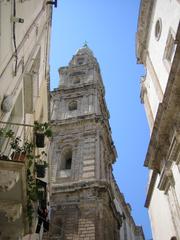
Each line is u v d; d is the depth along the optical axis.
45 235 26.39
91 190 29.12
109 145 41.47
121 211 46.78
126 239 43.56
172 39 21.19
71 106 44.19
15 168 7.27
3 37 10.01
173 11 20.67
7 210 7.77
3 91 10.61
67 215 27.69
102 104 47.03
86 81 48.91
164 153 20.66
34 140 11.76
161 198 22.86
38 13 16.64
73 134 37.59
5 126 11.27
